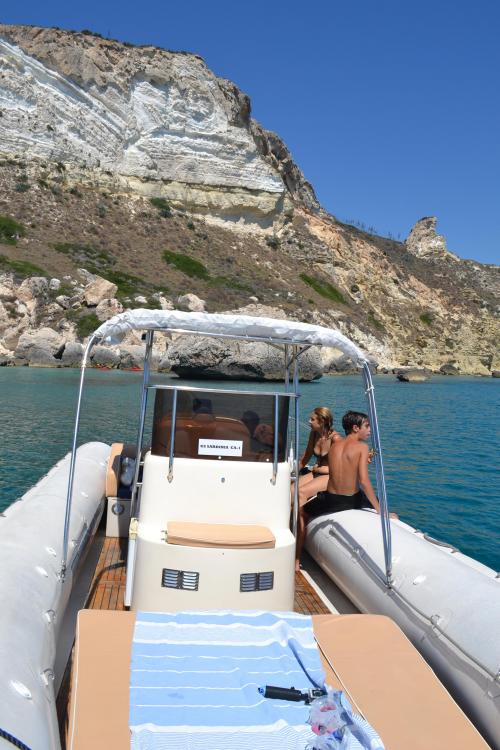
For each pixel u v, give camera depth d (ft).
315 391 99.91
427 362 225.35
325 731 7.96
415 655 9.81
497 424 64.85
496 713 8.96
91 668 9.00
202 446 12.70
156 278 188.03
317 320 197.26
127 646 9.55
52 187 215.92
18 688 7.82
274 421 12.84
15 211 199.00
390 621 10.75
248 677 9.12
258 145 311.06
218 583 11.50
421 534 15.23
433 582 11.62
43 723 7.66
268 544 11.71
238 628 10.23
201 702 8.52
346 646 9.96
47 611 10.38
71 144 231.50
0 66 224.94
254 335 12.76
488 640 9.68
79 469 18.61
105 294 143.23
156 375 118.11
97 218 213.66
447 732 8.30
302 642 10.02
